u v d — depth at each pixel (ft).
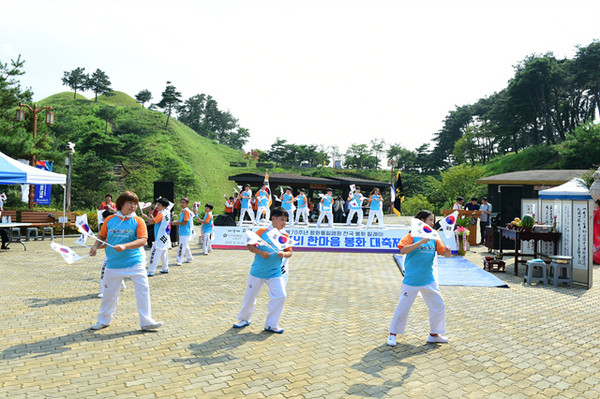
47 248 46.44
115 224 18.21
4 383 12.89
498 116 218.38
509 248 48.85
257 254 18.62
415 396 12.59
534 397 12.69
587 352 16.74
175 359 15.16
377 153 375.86
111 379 13.35
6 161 46.11
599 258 42.09
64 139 235.40
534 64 195.42
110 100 414.41
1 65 73.51
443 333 17.40
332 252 51.19
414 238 17.21
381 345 17.12
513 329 19.74
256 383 13.24
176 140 298.35
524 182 76.69
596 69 183.42
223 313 21.65
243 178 76.84
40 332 17.93
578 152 160.35
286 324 19.86
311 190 84.28
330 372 14.25
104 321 18.69
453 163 288.92
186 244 38.65
